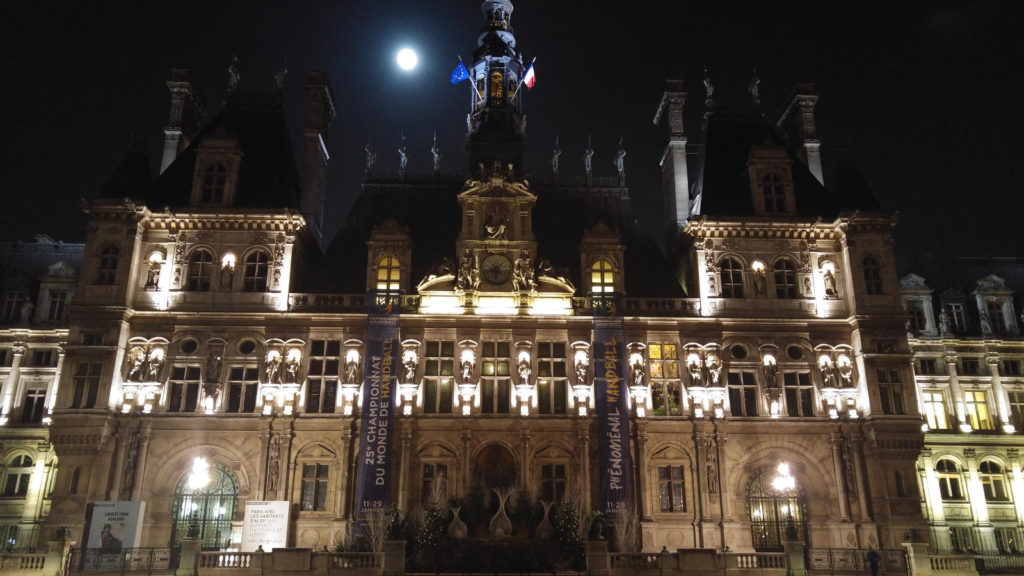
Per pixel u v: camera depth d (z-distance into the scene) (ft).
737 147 199.82
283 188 189.67
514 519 148.05
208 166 181.57
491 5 231.91
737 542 157.79
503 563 130.31
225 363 165.99
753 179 185.98
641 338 170.60
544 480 161.38
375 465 155.94
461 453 159.94
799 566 125.90
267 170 188.34
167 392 164.25
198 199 177.17
